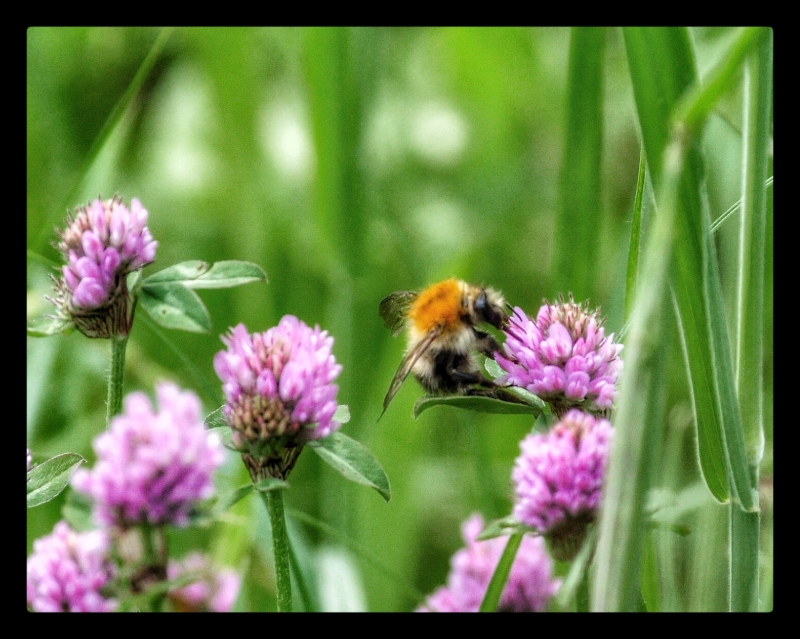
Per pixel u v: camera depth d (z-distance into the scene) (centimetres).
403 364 56
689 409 58
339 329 65
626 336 53
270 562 60
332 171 64
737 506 52
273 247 72
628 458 49
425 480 65
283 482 51
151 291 53
